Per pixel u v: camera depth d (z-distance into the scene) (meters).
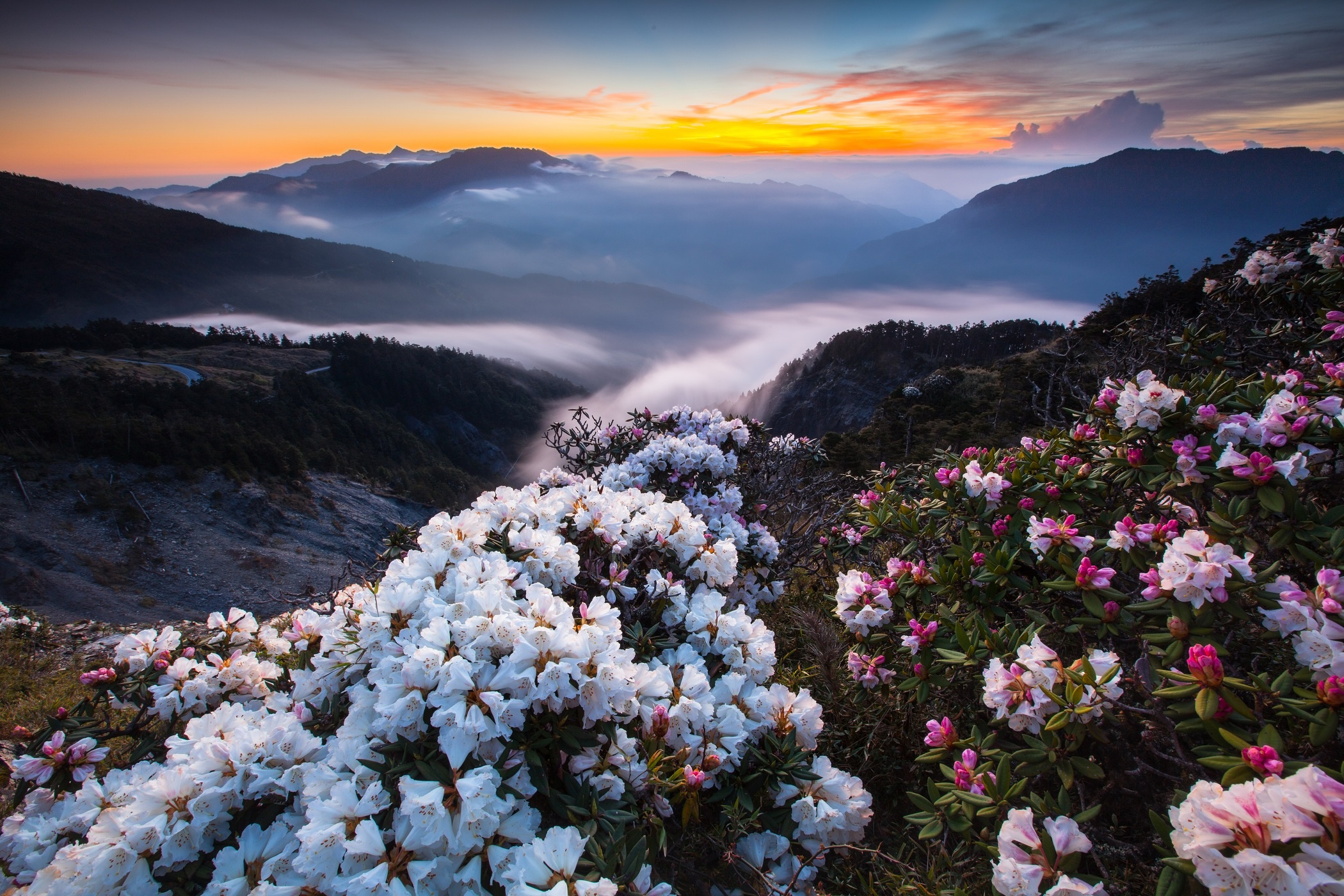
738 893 2.26
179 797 2.13
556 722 2.24
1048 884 1.82
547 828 2.19
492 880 1.86
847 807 2.49
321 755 2.29
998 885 1.86
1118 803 2.52
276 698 2.73
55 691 5.70
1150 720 2.33
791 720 2.71
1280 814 1.48
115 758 3.21
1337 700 1.83
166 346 142.75
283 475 80.31
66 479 65.44
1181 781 2.16
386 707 2.04
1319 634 2.02
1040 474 3.36
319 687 2.61
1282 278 5.29
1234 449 2.88
